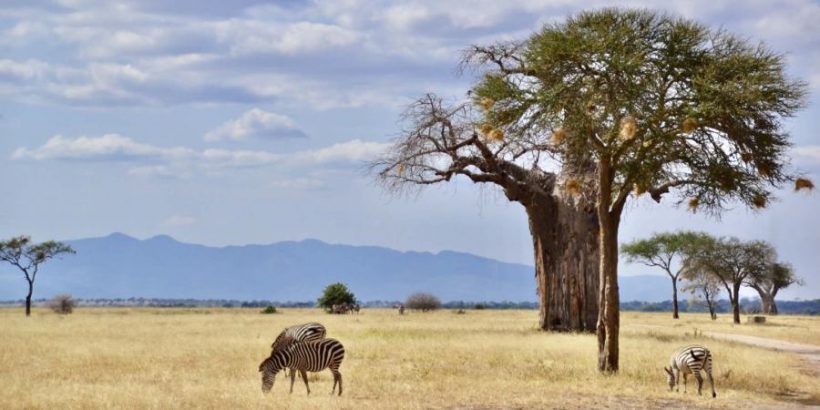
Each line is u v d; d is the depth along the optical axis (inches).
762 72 1280.8
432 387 1142.3
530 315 4537.4
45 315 4074.8
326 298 4781.0
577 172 1453.0
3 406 934.4
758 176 1317.7
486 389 1135.0
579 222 2425.0
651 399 1096.8
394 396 1056.2
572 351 1691.7
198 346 1755.7
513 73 1378.0
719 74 1274.6
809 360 1818.4
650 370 1374.3
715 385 1252.5
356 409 942.4
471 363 1473.9
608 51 1270.9
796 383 1339.8
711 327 3449.8
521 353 1644.9
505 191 2409.0
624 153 1322.6
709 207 1376.7
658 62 1283.2
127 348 1700.3
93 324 2822.3
